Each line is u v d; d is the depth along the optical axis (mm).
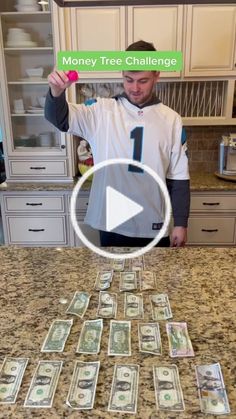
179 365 719
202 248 1301
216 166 3098
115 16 2410
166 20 2420
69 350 760
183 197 1839
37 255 1240
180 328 831
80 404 625
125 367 711
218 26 2438
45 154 2676
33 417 603
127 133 1755
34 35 2684
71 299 957
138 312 894
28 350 760
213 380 679
